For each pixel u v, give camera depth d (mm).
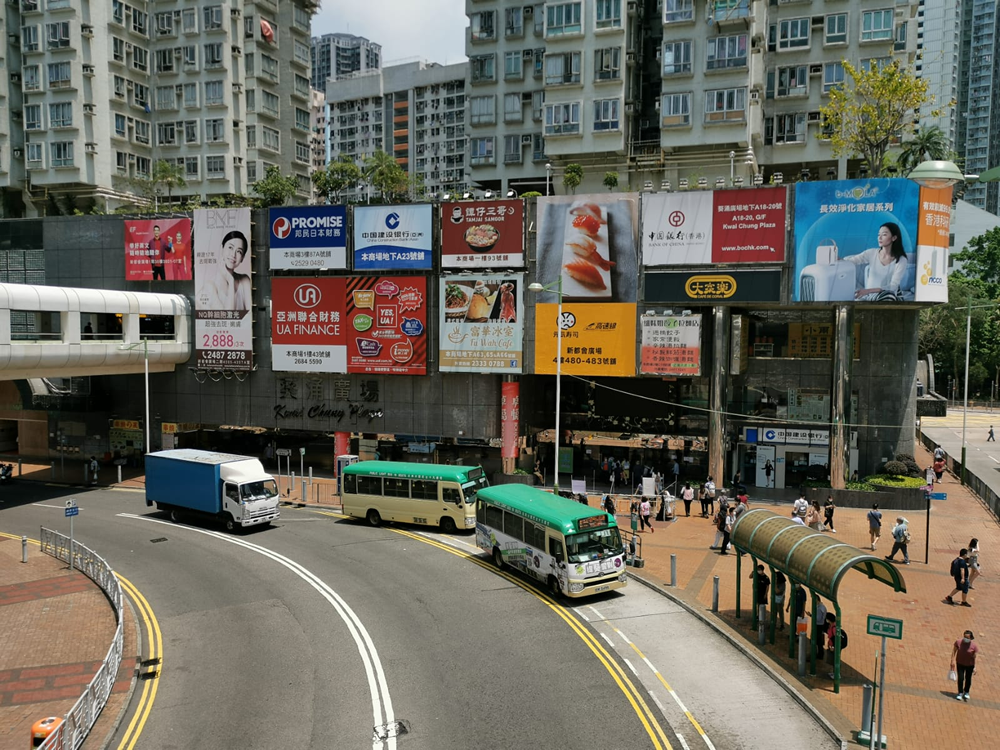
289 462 48094
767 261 39562
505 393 44531
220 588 26891
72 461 53781
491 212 43625
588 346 42500
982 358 92500
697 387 45656
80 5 68438
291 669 19969
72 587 27812
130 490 45812
